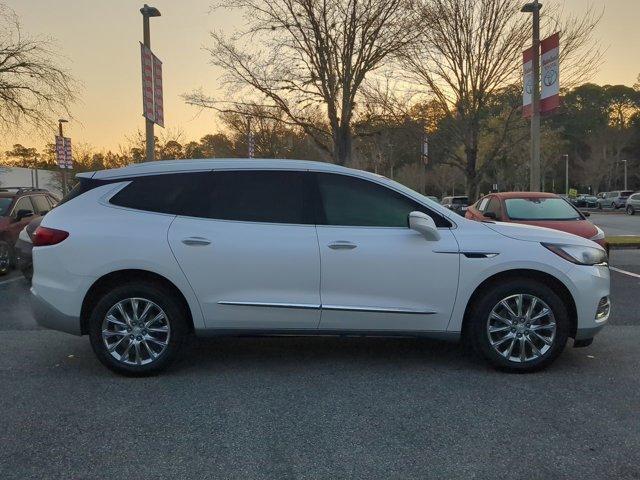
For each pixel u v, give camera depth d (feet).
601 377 16.05
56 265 16.05
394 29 42.88
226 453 11.60
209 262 15.84
